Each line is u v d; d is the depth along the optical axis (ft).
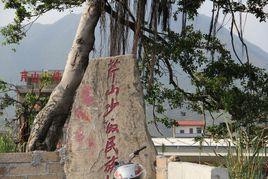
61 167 32.96
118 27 44.16
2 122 46.91
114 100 33.88
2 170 31.53
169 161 26.89
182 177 23.68
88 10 44.34
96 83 34.45
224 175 20.16
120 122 33.40
